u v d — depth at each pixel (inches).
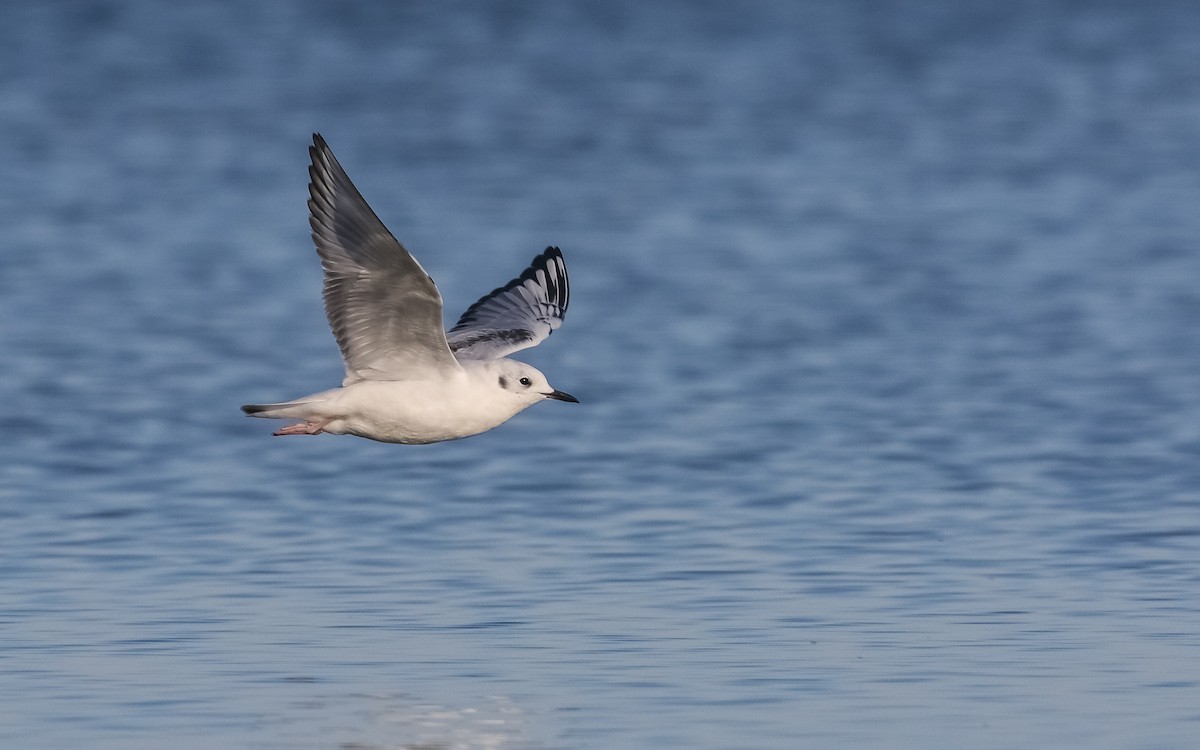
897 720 490.3
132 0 2780.5
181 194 1622.8
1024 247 1397.6
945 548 666.8
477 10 2773.1
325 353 1075.3
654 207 1568.7
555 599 603.8
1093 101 2086.6
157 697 510.9
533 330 556.7
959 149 1830.7
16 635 565.6
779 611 588.1
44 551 668.1
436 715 496.4
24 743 475.8
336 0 2805.1
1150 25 2618.1
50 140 1873.8
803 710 497.4
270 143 1868.8
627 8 2824.8
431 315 466.6
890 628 569.9
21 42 2472.9
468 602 601.6
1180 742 475.5
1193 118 1969.7
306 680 524.1
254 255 1384.1
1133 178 1667.1
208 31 2568.9
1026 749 469.7
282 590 615.5
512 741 477.7
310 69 2315.5
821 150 1835.6
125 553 665.0
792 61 2397.9
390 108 2073.1
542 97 2143.2
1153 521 702.5
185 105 2078.0
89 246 1408.7
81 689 517.0
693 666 534.3
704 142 1881.2
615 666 535.2
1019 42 2516.0
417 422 486.6
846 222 1505.9
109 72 2276.1
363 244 454.9
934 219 1513.3
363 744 479.2
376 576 634.2
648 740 476.7
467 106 2086.6
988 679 522.0
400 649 551.2
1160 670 528.4
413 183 1669.5
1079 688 514.0
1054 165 1738.4
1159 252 1368.1
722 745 472.4
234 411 935.0
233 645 556.1
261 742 478.0
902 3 2876.5
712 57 2428.6
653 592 612.4
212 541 684.1
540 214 1530.5
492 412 492.1
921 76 2278.5
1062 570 634.2
